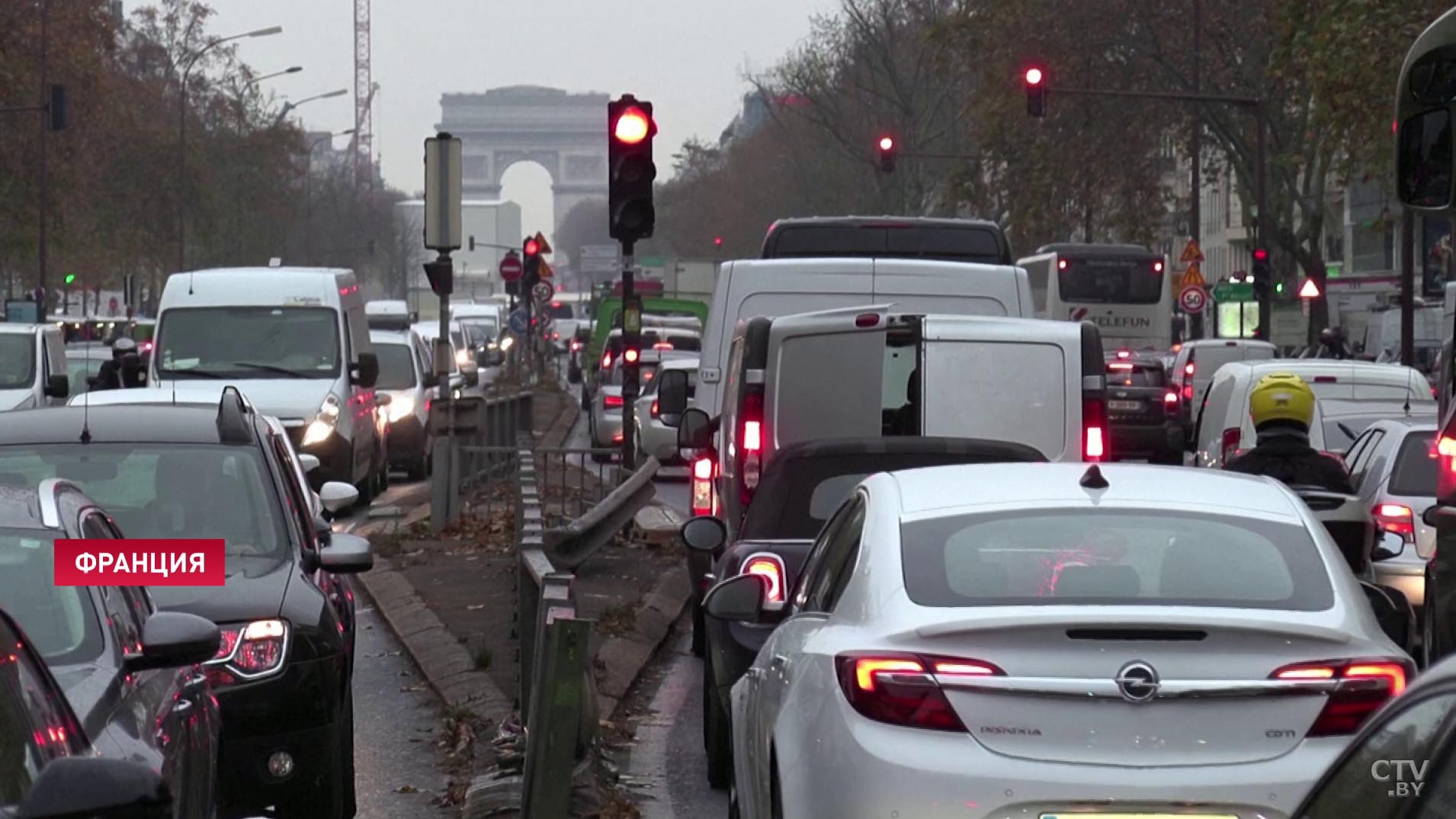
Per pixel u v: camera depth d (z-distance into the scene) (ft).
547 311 454.81
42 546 38.88
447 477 131.64
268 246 588.91
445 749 64.90
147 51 554.05
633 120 118.21
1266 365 131.13
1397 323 321.73
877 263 97.45
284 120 582.76
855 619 37.09
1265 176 339.77
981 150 367.86
